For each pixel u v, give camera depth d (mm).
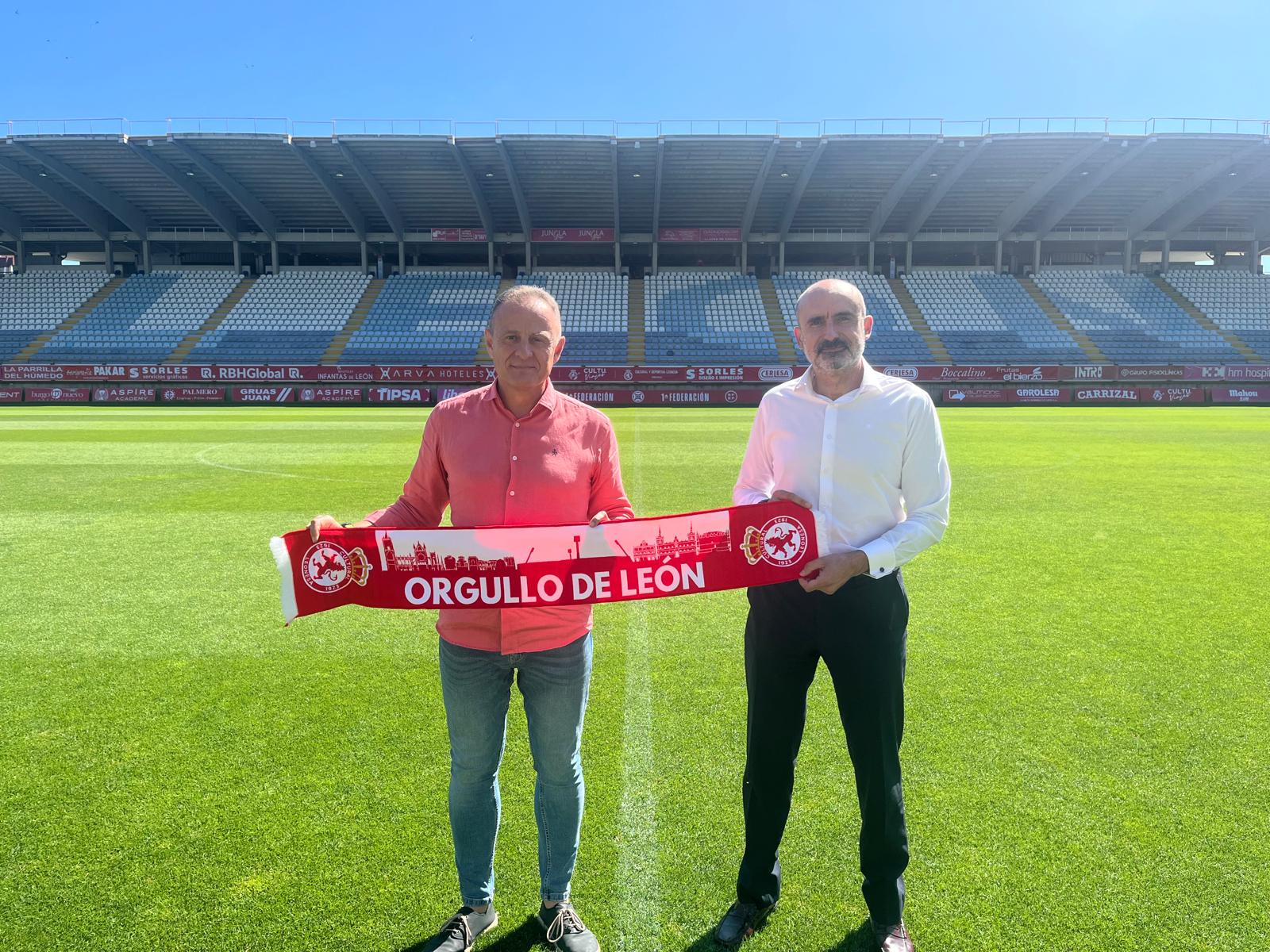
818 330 2299
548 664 2350
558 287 37406
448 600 2346
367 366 31500
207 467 12273
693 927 2465
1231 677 4309
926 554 6996
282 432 18141
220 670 4430
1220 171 30984
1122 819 2975
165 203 34562
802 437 2408
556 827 2406
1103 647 4754
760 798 2436
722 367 31688
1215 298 36719
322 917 2471
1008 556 6918
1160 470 12016
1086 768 3344
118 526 8148
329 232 37062
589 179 31625
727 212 35188
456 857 2424
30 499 9586
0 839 2852
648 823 3002
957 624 5176
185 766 3369
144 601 5691
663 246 39062
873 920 2354
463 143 28469
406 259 39656
